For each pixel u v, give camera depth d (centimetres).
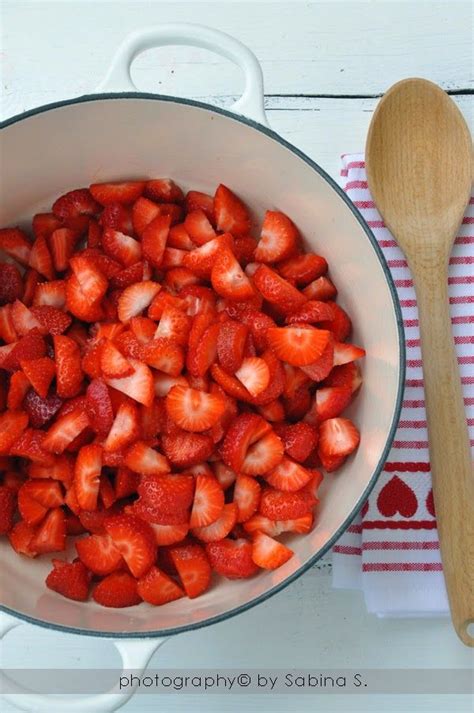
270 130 52
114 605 55
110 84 54
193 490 54
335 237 56
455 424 57
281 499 54
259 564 54
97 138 56
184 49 64
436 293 59
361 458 54
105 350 55
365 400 56
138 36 53
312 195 55
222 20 65
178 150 57
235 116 53
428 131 60
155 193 59
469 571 56
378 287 53
